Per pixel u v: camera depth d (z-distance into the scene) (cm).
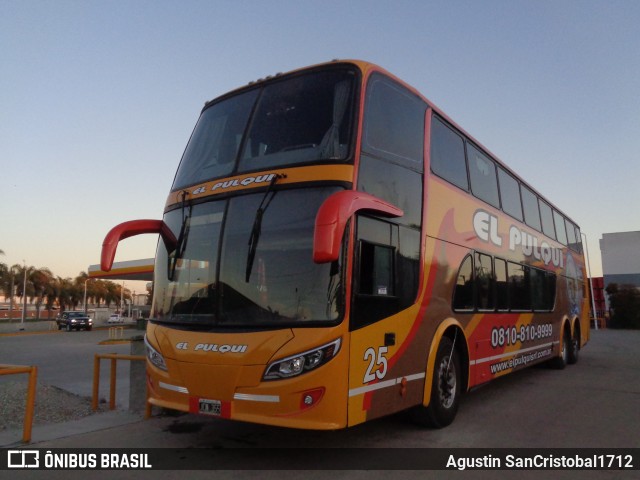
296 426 456
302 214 506
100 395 961
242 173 567
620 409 792
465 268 748
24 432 616
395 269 569
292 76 612
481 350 782
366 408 501
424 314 620
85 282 7469
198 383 504
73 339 3375
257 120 602
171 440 617
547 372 1225
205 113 686
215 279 532
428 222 651
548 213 1262
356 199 466
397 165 598
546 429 666
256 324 490
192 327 532
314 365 463
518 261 988
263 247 515
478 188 837
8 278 6178
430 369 624
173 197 632
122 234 614
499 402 848
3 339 3525
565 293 1354
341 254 491
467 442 601
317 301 479
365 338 506
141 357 764
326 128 546
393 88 624
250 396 474
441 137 729
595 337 2750
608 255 4806
